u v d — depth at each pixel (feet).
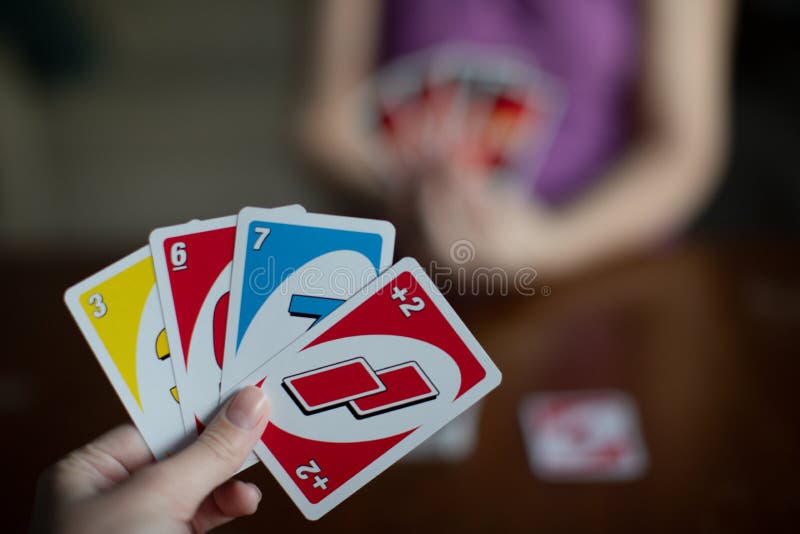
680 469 3.51
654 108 5.58
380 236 2.29
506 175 5.41
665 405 3.88
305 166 5.87
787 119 11.02
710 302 4.63
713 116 5.75
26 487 3.49
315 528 3.24
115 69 13.05
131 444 2.40
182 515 2.18
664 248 5.35
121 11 14.26
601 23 5.47
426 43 5.68
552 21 5.46
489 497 3.40
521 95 5.51
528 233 5.04
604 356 4.21
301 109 5.92
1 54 11.03
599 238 5.26
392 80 5.69
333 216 2.31
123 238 5.41
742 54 11.79
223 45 13.79
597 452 3.62
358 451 2.38
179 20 14.29
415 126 5.48
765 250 5.14
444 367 2.33
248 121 12.02
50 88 12.19
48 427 3.83
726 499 3.35
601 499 3.38
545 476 3.50
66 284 4.90
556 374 4.09
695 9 5.54
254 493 2.50
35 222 9.96
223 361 2.34
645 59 5.61
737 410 3.83
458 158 5.00
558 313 4.57
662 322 4.48
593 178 5.69
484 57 5.59
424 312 2.31
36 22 11.37
